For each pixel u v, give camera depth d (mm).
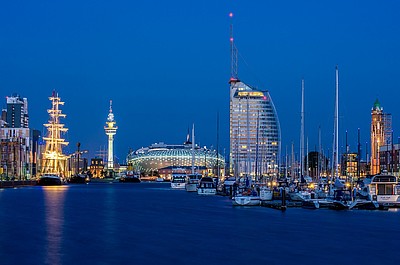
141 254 49219
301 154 145250
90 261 45906
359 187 118375
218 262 45781
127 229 67688
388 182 99625
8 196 152500
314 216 86500
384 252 50750
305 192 119688
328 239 59125
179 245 54438
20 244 54375
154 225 72688
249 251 51031
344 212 94250
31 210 97688
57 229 66938
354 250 51781
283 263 45469
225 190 170125
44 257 47500
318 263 45531
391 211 95625
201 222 77188
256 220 80125
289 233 64250
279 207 104312
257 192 125812
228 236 61375
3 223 73625
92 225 71938
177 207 109625
